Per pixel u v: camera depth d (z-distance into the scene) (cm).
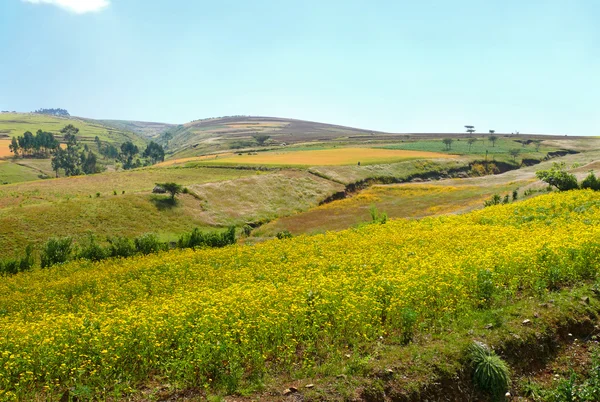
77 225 5097
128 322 1121
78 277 2227
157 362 989
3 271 3136
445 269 1427
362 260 1845
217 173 9062
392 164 10519
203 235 3675
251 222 6309
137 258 3014
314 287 1360
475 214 3203
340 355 1049
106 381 965
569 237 1764
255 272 1842
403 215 5541
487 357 1027
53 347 1020
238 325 1051
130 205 5856
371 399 908
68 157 16888
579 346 1168
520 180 7769
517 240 2011
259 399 894
